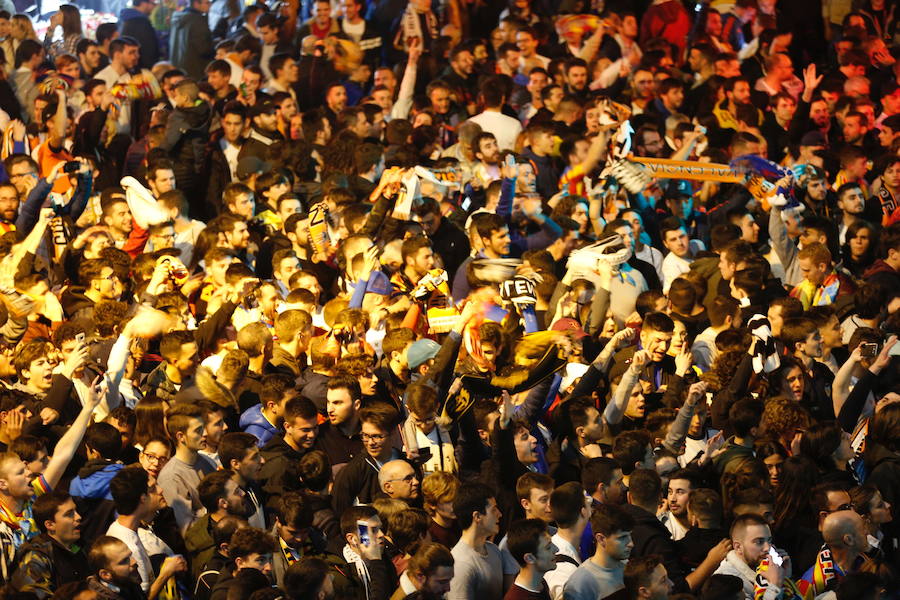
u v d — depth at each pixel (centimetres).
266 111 4884
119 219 4047
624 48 6188
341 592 2392
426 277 3328
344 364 2994
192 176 4684
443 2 6322
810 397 3309
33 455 2548
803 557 2750
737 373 3173
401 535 2473
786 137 5612
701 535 2636
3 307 3281
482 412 2806
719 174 4416
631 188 4347
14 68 5712
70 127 5034
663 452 2962
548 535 2388
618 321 3834
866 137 5562
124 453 2803
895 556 2842
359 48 6172
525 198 4150
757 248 4491
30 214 3972
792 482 2798
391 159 4428
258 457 2638
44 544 2384
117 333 3188
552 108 5422
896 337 3381
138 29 6594
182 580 2519
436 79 5675
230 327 3362
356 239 3644
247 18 6544
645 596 2298
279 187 4338
